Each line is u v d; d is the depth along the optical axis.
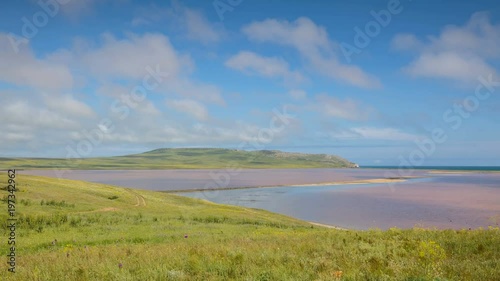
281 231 31.38
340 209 76.19
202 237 24.75
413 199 93.00
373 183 167.75
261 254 12.59
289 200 97.44
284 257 12.11
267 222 45.69
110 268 10.77
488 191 115.88
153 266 10.93
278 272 9.71
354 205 82.69
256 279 9.21
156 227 33.72
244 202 93.94
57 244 22.52
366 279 8.95
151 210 55.00
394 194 108.56
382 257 11.91
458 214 64.31
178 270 10.48
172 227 34.09
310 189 134.38
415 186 144.88
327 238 17.62
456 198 93.75
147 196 79.81
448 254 12.77
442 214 64.69
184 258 12.36
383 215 65.56
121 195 73.31
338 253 12.72
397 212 69.06
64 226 31.98
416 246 13.80
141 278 9.66
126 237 25.45
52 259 13.72
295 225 45.97
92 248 17.88
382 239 16.61
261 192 124.19
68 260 12.96
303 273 9.66
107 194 71.50
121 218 39.66
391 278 8.83
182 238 24.50
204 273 10.06
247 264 10.89
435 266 9.96
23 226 30.53
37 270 11.12
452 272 9.55
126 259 12.95
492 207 74.06
